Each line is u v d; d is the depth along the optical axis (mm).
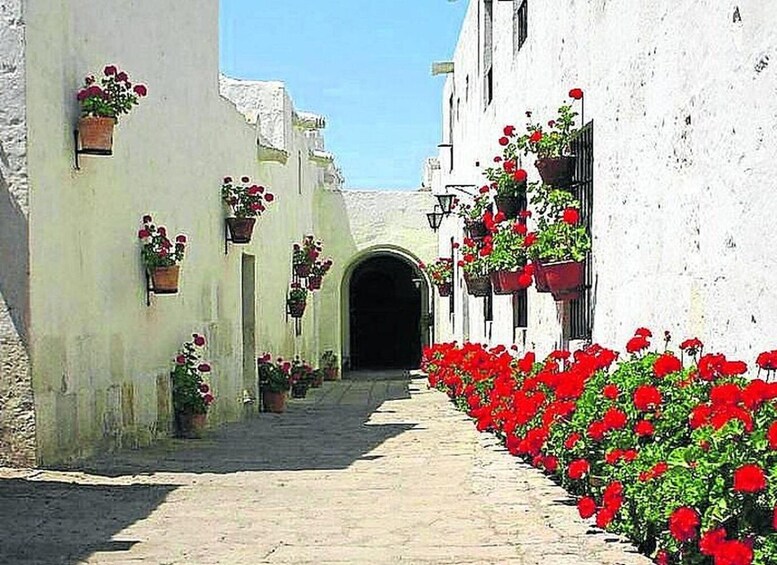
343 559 5266
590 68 8664
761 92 5191
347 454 10148
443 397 19531
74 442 8672
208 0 13648
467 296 20500
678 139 6438
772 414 4160
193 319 12789
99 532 5996
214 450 10469
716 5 5785
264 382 16688
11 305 7734
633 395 5406
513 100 13328
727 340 5656
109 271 9680
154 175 11219
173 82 12008
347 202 28516
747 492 3859
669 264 6637
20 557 5328
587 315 8789
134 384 10375
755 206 5281
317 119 25062
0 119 7707
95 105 8742
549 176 9227
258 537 5859
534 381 8523
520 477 7961
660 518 4469
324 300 28125
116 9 9938
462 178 20953
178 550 5508
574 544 5469
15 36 7711
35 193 7855
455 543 5617
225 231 14531
